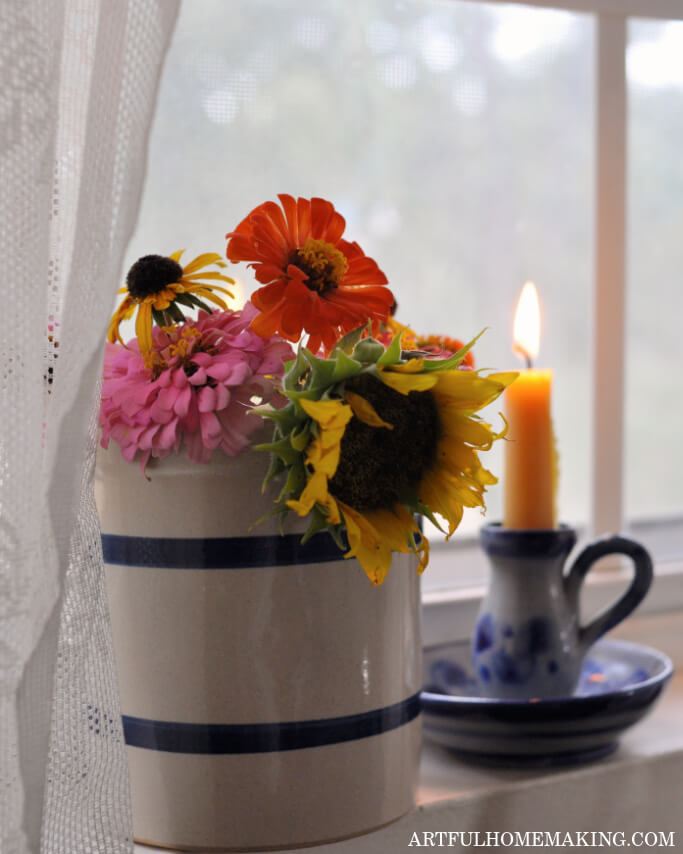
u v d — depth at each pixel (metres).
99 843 0.76
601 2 1.03
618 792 0.90
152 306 0.79
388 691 0.81
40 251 0.73
